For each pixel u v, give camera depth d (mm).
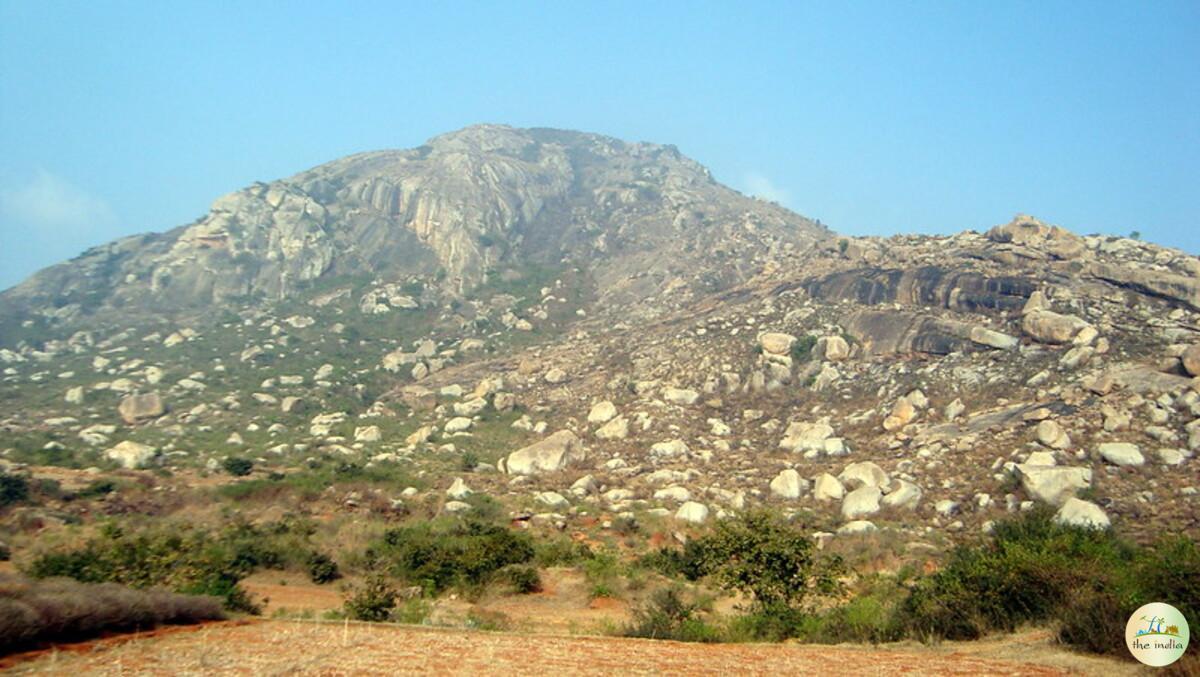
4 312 101438
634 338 81000
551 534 39281
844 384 61500
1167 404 45688
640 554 36188
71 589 15680
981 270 66188
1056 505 39125
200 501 43719
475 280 112188
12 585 14930
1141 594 14797
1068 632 15594
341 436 63188
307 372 82062
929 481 45688
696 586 31625
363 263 116000
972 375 56156
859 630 19484
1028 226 69875
